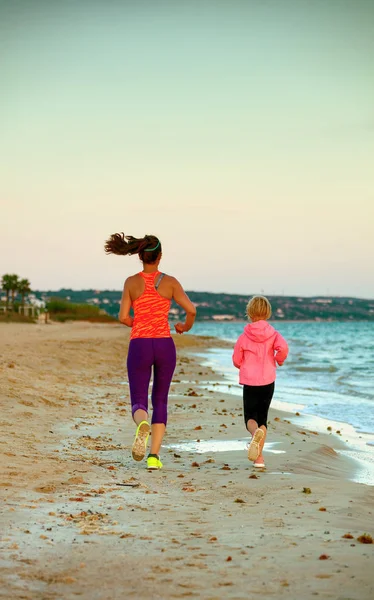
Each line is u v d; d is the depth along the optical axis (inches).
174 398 518.9
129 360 243.9
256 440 250.5
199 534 153.9
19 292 4244.6
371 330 4862.2
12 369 526.0
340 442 361.7
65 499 187.3
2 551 135.8
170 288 242.7
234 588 118.1
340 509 179.6
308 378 811.4
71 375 612.4
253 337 265.9
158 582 121.0
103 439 314.7
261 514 174.9
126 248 240.8
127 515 172.2
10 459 238.7
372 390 658.8
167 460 271.1
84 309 4490.7
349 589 117.2
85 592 116.0
